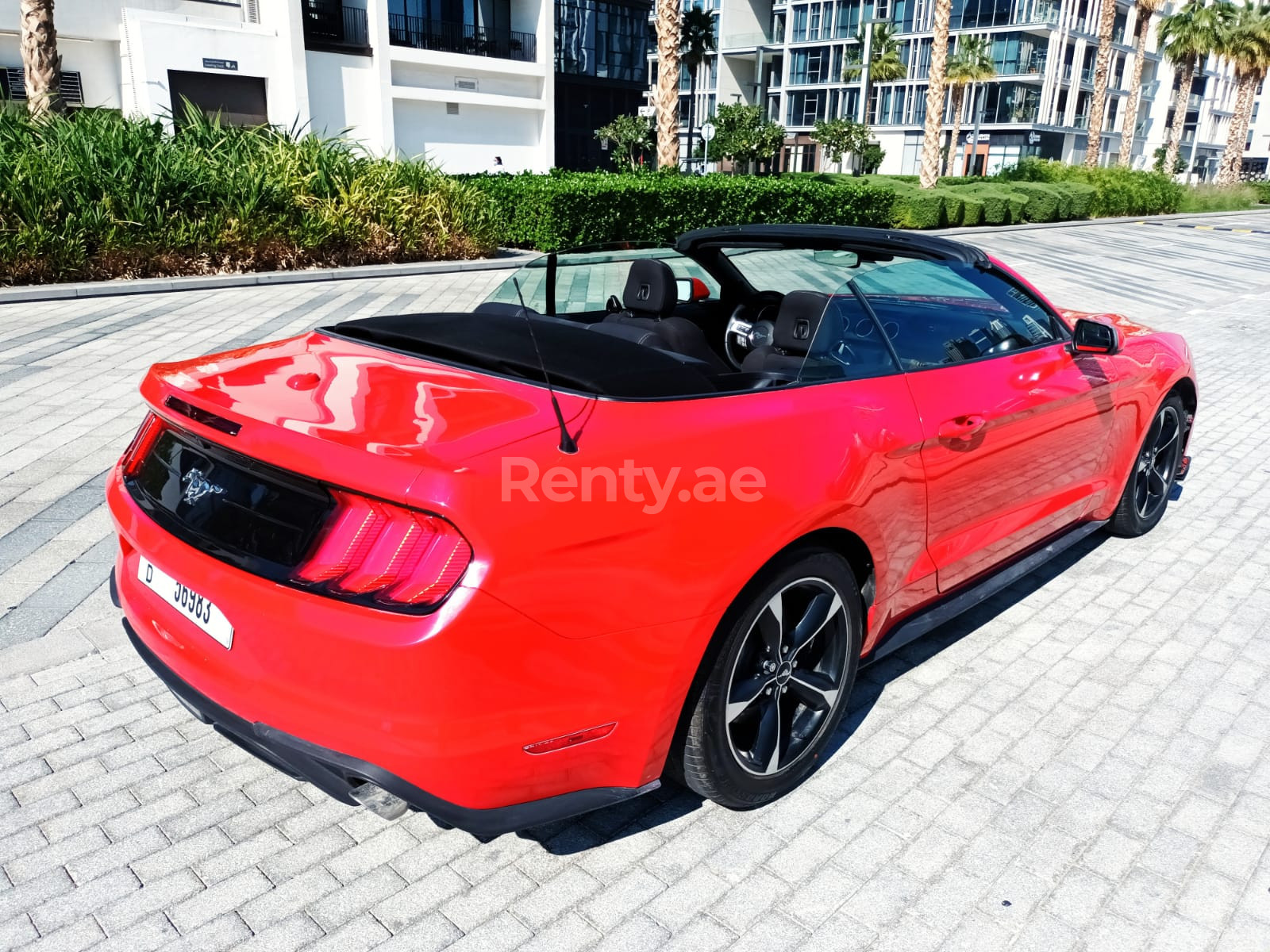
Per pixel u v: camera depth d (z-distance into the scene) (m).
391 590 1.81
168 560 2.11
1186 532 4.62
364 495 1.84
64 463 5.00
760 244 3.36
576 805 2.06
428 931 2.08
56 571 3.78
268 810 2.46
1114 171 36.03
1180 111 55.72
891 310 2.92
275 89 26.28
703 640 2.11
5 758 2.63
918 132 61.59
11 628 3.33
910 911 2.18
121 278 11.36
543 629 1.86
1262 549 4.43
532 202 15.96
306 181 13.05
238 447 2.00
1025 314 3.53
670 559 2.03
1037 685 3.19
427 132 30.25
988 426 2.99
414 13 30.06
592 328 3.12
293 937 2.05
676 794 2.59
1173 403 4.37
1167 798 2.61
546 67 32.16
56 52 13.60
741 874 2.28
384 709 1.82
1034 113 59.16
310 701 1.89
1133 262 19.55
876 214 22.08
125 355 7.53
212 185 11.96
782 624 2.39
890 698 3.09
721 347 3.58
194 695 2.13
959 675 3.25
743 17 64.44
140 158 11.51
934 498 2.82
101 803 2.47
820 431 2.43
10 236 10.39
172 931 2.06
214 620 2.04
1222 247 24.72
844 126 48.66
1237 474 5.55
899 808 2.54
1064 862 2.35
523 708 1.88
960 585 3.19
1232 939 2.12
